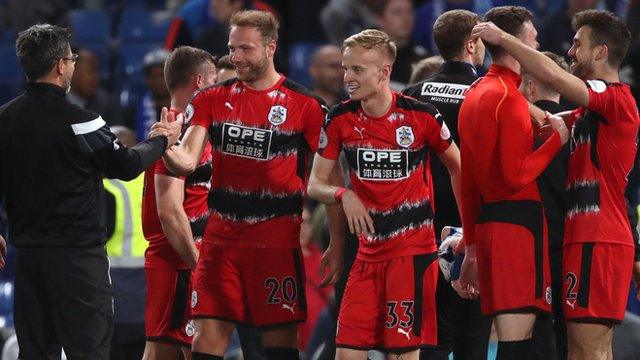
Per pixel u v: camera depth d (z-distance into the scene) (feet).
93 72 141.18
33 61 77.71
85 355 78.13
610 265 77.10
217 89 82.28
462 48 84.12
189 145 81.15
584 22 78.38
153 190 87.45
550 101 84.23
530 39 77.41
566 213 79.87
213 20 144.15
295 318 82.64
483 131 75.05
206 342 82.64
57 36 78.07
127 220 102.01
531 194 77.36
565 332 83.97
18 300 79.05
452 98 83.46
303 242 123.65
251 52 80.02
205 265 82.89
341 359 78.84
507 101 74.54
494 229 76.79
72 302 77.97
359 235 78.13
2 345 116.26
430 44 147.54
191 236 84.64
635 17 147.13
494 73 76.13
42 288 78.48
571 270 78.13
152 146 78.54
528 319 76.95
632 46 141.18
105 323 79.00
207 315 82.48
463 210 78.13
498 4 151.84
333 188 78.23
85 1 177.47
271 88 81.51
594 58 77.92
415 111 78.02
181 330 87.76
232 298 82.43
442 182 84.43
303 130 81.76
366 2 145.38
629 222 79.20
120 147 77.51
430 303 78.84
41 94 77.92
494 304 76.95
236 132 81.25
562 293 80.79
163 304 87.81
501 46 74.28
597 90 75.72
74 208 77.71
